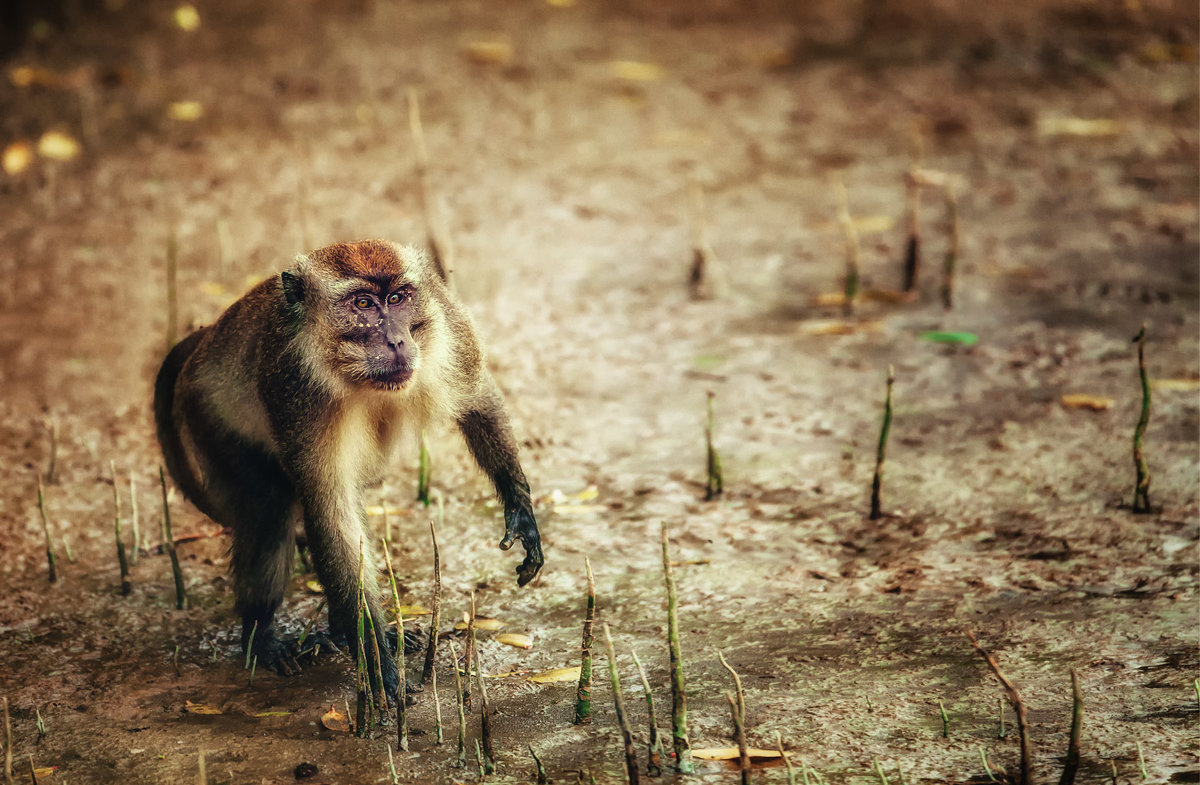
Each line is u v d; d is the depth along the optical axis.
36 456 11.26
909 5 23.33
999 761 6.89
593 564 9.56
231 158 17.33
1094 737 7.06
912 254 13.78
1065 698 7.51
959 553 9.44
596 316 13.62
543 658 8.36
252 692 8.20
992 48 21.36
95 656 8.66
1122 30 21.88
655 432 11.52
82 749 7.51
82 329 13.28
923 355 12.62
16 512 10.45
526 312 13.67
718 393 12.11
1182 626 8.24
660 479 10.77
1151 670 7.74
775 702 7.64
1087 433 11.03
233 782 7.10
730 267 14.66
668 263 14.80
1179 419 11.12
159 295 13.91
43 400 12.09
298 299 8.16
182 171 16.89
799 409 11.77
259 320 8.57
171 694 8.19
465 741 7.40
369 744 7.45
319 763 7.26
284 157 17.36
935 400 11.80
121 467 11.13
